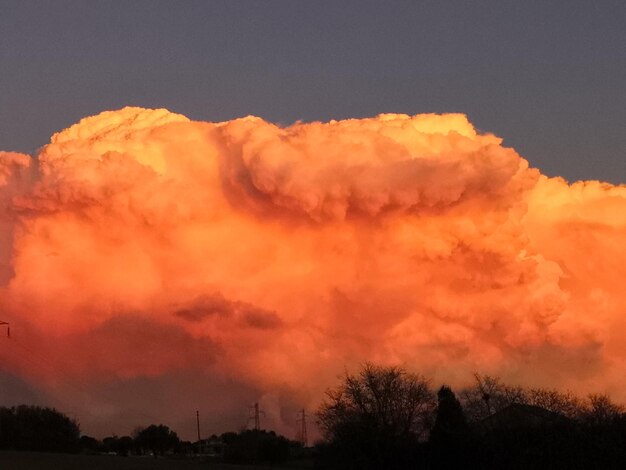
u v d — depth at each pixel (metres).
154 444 179.12
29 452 127.81
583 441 73.06
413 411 91.62
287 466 113.44
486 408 99.44
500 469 76.56
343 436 88.50
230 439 151.25
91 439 180.62
